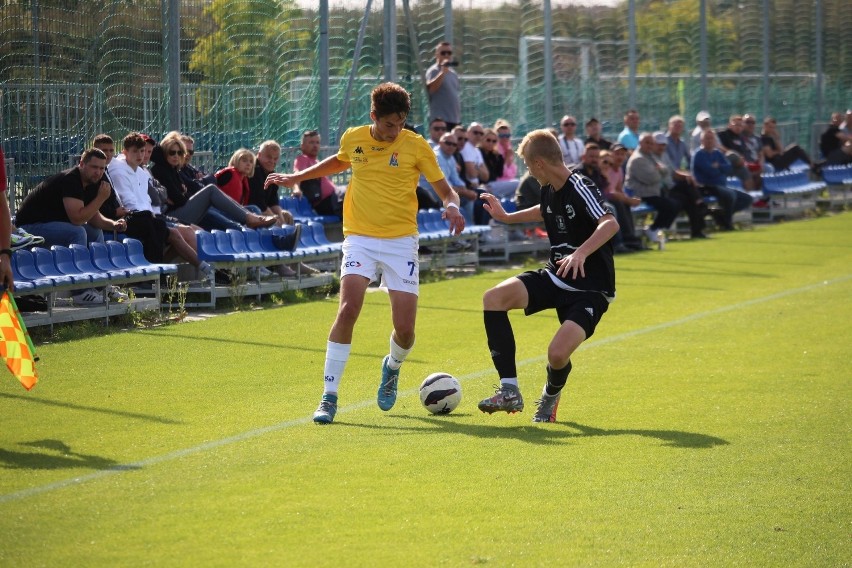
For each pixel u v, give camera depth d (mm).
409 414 17469
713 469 14148
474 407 18109
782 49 78750
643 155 48375
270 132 39125
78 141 31703
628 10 62312
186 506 12266
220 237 30000
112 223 27750
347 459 14367
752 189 59594
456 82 46156
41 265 24922
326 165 17609
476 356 22656
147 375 20109
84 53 31609
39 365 20891
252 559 10680
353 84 43219
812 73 81938
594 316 16359
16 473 13469
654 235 48688
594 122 49781
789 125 77500
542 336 25531
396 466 14039
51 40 30703
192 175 33594
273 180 17672
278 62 39062
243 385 19359
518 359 22656
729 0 73438
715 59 72500
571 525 11875
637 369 21406
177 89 34031
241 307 29547
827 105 84125
